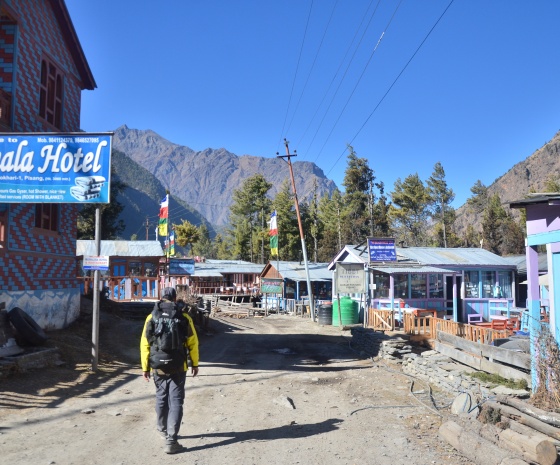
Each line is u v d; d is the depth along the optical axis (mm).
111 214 50531
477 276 24125
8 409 7293
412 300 22797
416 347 13492
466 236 73500
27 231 12570
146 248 37188
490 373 8820
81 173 10234
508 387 7703
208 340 18609
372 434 6605
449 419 6980
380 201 74250
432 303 23016
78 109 16266
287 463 5469
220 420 7273
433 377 10000
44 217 13859
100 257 10328
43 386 8703
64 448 5809
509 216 64875
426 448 6031
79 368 10352
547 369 6750
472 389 8102
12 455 5504
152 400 8312
